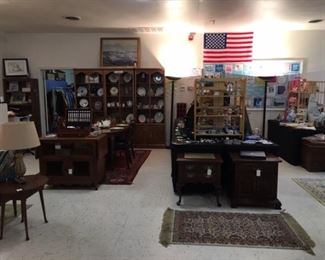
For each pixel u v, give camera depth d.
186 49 6.80
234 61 6.70
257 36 6.64
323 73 6.64
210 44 6.69
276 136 6.23
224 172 3.99
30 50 6.98
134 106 6.82
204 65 6.77
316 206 3.57
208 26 6.07
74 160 4.12
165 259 2.47
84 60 6.97
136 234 2.89
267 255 2.53
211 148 3.88
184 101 6.95
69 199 3.81
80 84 6.96
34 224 3.10
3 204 2.75
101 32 6.76
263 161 3.44
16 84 6.84
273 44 6.64
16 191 2.70
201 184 4.01
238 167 3.47
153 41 6.84
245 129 4.27
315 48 6.59
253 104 6.87
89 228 3.02
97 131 4.63
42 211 3.39
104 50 6.86
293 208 3.52
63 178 4.16
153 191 4.11
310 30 6.52
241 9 4.71
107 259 2.47
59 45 6.95
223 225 3.07
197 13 4.96
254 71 6.72
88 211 3.44
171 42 6.80
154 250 2.61
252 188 3.51
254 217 3.26
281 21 5.62
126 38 6.82
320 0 4.18
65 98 7.60
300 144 5.43
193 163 3.56
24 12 4.92
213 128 4.19
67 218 3.25
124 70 6.70
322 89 6.26
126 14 5.03
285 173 4.98
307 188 4.20
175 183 4.00
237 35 6.63
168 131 7.10
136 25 5.96
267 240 2.77
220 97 4.07
